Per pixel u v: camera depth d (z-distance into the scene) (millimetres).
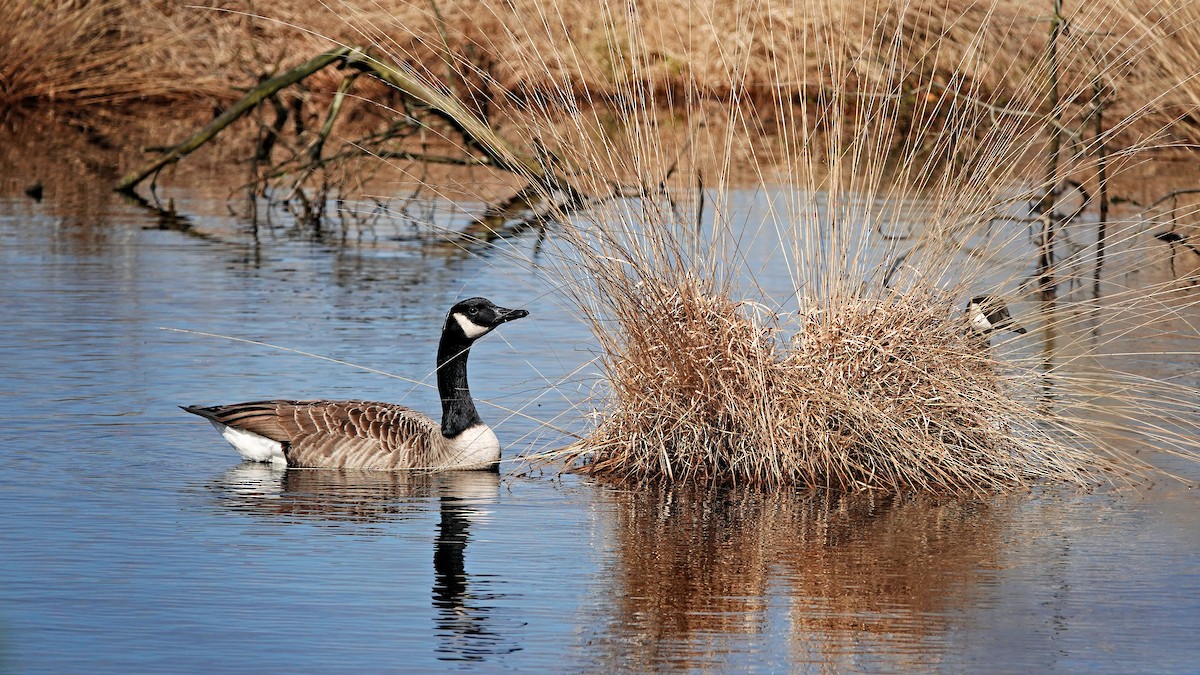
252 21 40688
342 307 21500
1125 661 9078
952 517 12391
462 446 13859
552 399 16391
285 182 35219
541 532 11727
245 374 17297
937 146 14727
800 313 13898
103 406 15703
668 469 13523
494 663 8906
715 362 13656
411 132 30984
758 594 10234
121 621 9531
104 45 44500
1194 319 21266
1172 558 11195
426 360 18094
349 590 10188
